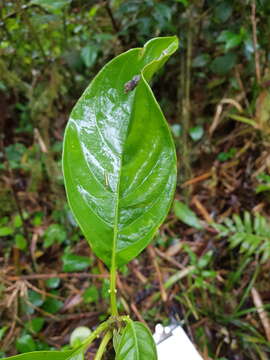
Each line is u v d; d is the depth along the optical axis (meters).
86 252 0.44
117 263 0.19
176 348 0.22
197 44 0.48
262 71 0.45
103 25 0.46
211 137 0.51
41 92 0.47
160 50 0.18
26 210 0.50
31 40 0.43
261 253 0.41
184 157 0.48
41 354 0.18
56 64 0.46
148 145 0.18
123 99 0.19
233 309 0.38
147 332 0.18
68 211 0.45
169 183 0.18
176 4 0.44
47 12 0.40
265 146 0.46
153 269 0.43
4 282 0.40
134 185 0.19
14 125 0.57
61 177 0.47
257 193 0.46
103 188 0.19
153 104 0.17
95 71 0.48
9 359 0.17
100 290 0.41
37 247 0.46
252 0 0.39
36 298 0.39
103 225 0.19
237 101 0.49
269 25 0.41
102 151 0.19
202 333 0.37
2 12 0.39
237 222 0.41
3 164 0.51
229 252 0.43
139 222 0.19
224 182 0.49
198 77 0.52
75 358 0.18
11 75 0.44
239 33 0.43
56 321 0.39
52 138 0.51
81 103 0.19
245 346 0.36
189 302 0.38
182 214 0.43
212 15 0.44
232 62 0.44
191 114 0.52
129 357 0.17
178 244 0.44
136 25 0.43
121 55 0.18
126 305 0.38
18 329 0.37
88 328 0.37
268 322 0.37
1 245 0.45
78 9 0.44
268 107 0.45
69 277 0.43
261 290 0.40
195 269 0.40
